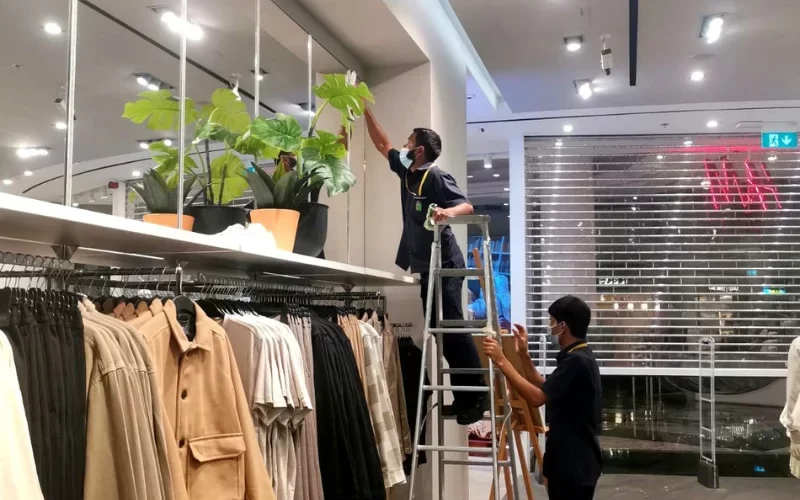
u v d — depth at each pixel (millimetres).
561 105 6164
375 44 3814
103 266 2268
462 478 4516
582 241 7145
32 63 2016
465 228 4613
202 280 2549
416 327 3922
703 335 6871
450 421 4180
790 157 6957
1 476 1108
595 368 3281
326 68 3918
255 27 2998
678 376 6961
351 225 3973
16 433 1146
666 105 6207
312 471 2254
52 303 1367
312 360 2416
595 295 7066
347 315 2895
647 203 7105
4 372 1166
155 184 2291
